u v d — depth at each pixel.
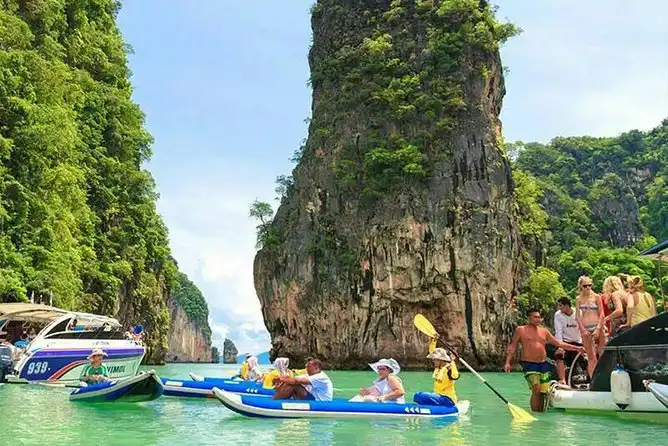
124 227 49.66
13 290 28.52
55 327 19.53
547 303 55.69
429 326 12.52
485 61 59.31
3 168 29.70
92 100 46.53
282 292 57.25
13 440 8.39
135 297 52.91
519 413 10.89
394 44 61.03
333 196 56.53
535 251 61.69
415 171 53.09
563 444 8.26
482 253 51.75
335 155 57.94
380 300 52.28
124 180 50.75
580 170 112.12
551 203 97.06
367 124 58.06
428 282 51.50
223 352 141.38
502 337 51.44
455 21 60.53
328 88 63.16
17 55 32.22
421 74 58.12
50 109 34.12
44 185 33.53
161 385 12.87
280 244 59.19
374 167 55.44
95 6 52.47
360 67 60.88
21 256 29.81
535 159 114.12
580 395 11.56
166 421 10.43
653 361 10.49
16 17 34.44
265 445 8.09
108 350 20.45
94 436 8.80
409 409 10.95
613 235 99.38
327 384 11.65
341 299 53.31
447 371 12.04
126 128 52.22
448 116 56.47
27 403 12.99
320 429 9.54
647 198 108.25
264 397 11.15
